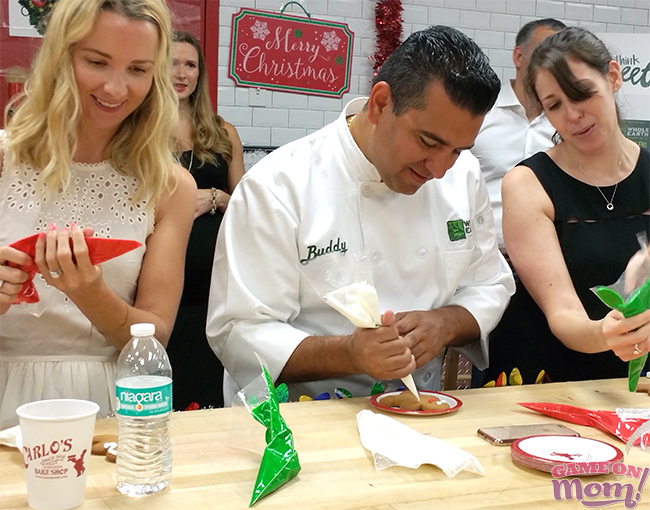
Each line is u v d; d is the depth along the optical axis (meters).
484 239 1.97
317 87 4.24
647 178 1.96
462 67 1.44
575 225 1.92
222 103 4.08
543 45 1.89
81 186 1.52
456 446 1.31
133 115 1.54
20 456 1.20
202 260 2.88
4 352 1.51
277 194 1.72
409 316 1.65
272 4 4.10
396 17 4.23
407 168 1.60
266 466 1.08
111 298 1.36
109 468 1.15
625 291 1.59
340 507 1.03
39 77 1.43
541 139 3.25
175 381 2.83
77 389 1.52
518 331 2.21
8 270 1.23
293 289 1.74
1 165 1.50
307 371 1.63
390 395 1.57
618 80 1.93
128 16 1.36
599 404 1.60
